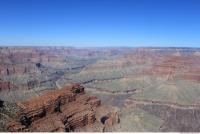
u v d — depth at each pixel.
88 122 174.12
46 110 156.75
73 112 171.12
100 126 176.62
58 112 163.75
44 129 144.38
